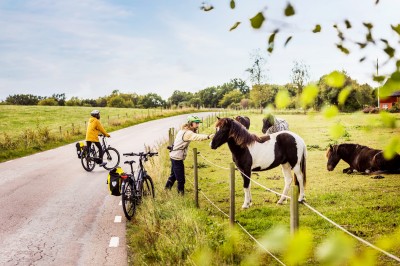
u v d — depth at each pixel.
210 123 37.44
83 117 51.81
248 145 8.41
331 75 1.33
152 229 6.54
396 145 1.26
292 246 1.30
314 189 10.34
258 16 1.35
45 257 6.08
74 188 11.38
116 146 22.28
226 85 155.12
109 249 6.36
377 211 7.92
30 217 8.38
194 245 5.46
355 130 22.38
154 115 50.53
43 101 129.75
